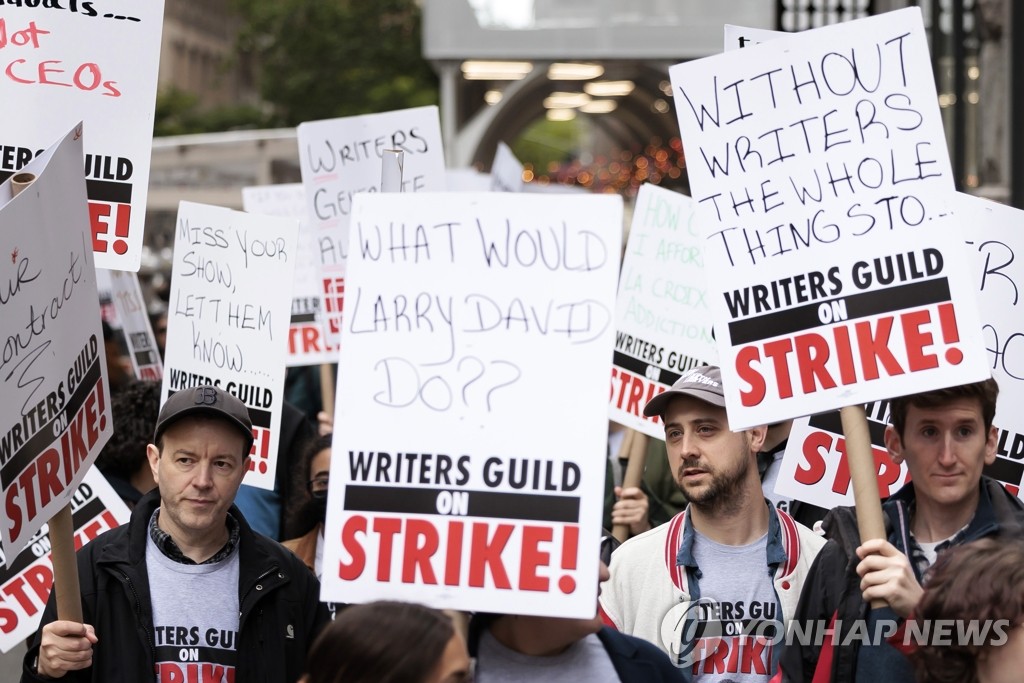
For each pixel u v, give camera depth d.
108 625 4.11
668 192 6.05
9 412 3.31
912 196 3.58
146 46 4.64
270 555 4.27
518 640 3.43
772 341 3.64
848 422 3.55
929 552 3.71
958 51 12.52
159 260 16.98
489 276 3.38
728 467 4.30
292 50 30.78
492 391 3.34
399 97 30.14
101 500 5.13
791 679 3.77
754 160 3.67
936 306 3.55
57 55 4.65
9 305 3.29
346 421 3.38
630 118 28.80
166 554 4.21
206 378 5.85
